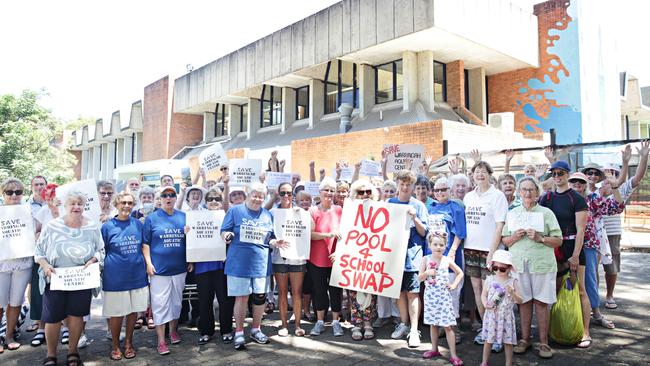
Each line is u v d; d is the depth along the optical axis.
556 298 5.13
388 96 19.17
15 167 20.73
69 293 4.81
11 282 5.53
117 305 5.05
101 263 4.98
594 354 5.02
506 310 4.57
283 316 5.95
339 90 21.39
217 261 5.73
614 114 22.70
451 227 5.59
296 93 24.45
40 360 5.11
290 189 6.03
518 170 11.93
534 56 19.28
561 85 18.89
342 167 9.76
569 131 18.66
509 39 18.00
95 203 5.91
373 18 16.88
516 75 20.16
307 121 23.14
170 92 30.70
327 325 6.43
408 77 17.55
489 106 21.00
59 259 4.73
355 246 5.82
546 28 19.39
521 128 19.94
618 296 7.68
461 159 10.84
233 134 28.42
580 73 18.45
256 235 5.50
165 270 5.39
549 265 4.94
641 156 6.13
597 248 5.85
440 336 5.78
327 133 20.30
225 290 5.79
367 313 5.84
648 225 19.89
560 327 5.24
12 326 5.55
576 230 5.22
